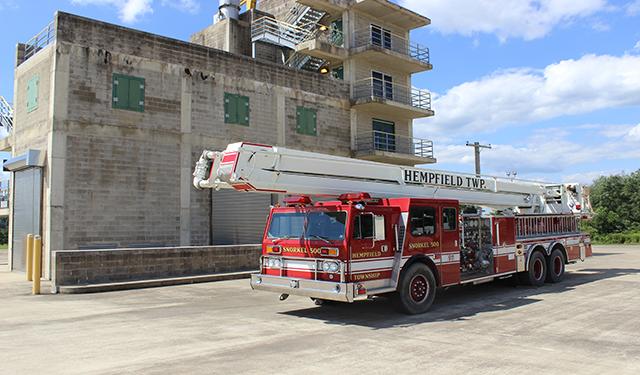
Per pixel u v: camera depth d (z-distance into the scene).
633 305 10.70
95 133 18.12
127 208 18.69
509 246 12.99
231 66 22.34
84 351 7.06
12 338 7.95
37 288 13.38
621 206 53.34
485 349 7.07
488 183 14.13
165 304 11.52
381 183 11.26
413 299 9.84
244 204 22.03
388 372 5.97
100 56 18.45
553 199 16.53
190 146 20.59
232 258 17.91
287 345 7.38
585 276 16.44
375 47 27.89
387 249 9.59
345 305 11.08
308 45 27.02
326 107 26.55
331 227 9.18
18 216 19.66
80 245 17.48
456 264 10.95
